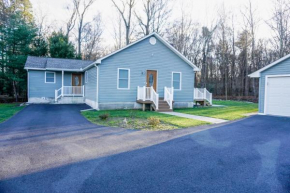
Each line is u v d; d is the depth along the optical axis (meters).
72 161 4.20
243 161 4.25
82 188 3.10
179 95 14.78
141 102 12.80
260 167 3.95
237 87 28.67
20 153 4.65
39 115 10.29
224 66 27.42
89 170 3.76
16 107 13.97
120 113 11.02
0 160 4.21
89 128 7.38
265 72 11.20
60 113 11.03
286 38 20.64
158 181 3.34
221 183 3.29
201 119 9.42
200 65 29.50
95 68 13.14
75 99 16.95
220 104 18.16
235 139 6.00
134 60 13.39
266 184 3.27
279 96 10.66
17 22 21.05
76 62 19.39
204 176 3.54
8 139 5.81
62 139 5.86
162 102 13.07
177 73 14.73
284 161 4.27
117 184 3.23
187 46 28.64
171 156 4.52
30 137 6.05
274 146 5.32
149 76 13.88
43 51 23.94
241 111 12.49
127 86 13.33
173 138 6.08
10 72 20.33
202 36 28.58
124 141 5.73
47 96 17.53
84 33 31.89
